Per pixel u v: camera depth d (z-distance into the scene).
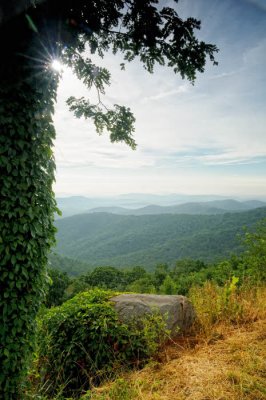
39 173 3.48
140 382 2.93
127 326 4.05
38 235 3.46
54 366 4.00
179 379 2.85
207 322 4.36
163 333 4.09
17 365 3.31
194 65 4.34
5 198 3.17
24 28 3.20
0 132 3.16
